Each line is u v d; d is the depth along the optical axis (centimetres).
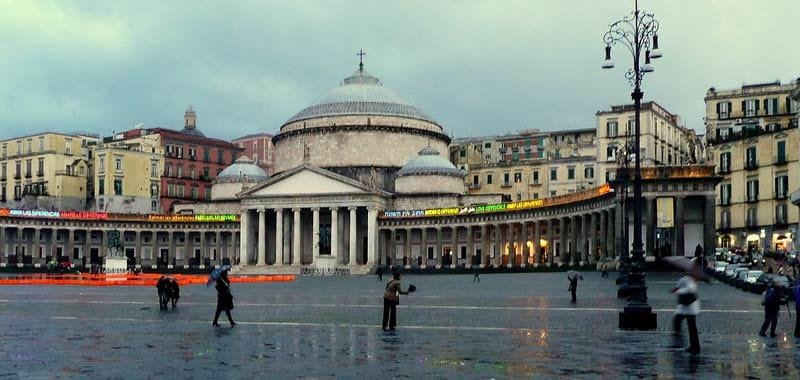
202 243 18275
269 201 17012
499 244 15062
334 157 18250
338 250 16988
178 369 2448
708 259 8900
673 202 9588
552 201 13488
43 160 18612
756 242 11512
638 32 3834
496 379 2247
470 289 7938
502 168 19462
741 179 11844
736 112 14638
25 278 11581
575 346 2973
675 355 2722
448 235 16800
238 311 4997
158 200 19288
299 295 7238
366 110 18400
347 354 2781
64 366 2522
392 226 16588
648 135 14912
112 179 18300
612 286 7600
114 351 2892
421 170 17262
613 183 10219
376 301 6131
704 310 4619
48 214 16738
